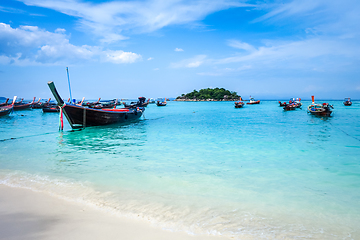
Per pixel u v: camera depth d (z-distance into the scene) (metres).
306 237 4.06
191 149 12.39
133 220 4.54
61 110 19.38
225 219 4.68
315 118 33.03
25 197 5.66
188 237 3.97
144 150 12.14
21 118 35.25
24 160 9.94
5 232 4.02
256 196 5.99
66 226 4.25
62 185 6.62
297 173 8.07
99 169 8.51
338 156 10.71
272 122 28.09
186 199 5.72
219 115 42.03
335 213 5.05
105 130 20.88
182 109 68.81
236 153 11.38
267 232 4.21
